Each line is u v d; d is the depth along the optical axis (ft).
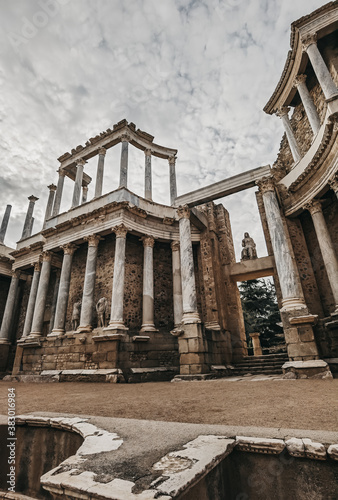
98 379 33.60
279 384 21.07
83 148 59.47
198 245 51.52
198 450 6.60
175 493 4.61
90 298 42.50
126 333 37.42
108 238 49.03
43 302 50.65
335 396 14.37
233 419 10.80
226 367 37.19
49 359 42.11
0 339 59.06
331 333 28.94
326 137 30.12
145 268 45.06
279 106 45.80
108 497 4.64
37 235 62.49
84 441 7.72
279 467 6.44
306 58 38.06
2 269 65.51
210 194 39.83
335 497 5.71
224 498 6.14
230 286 48.91
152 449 6.88
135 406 15.12
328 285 36.22
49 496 8.69
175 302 46.09
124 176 49.42
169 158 59.72
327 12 34.91
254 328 71.20
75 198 55.26
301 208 38.70
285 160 48.24
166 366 39.04
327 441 6.56
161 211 50.60
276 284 44.29
